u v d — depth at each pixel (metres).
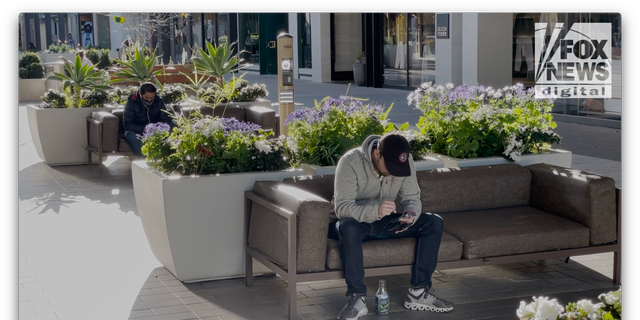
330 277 4.57
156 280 5.38
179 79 15.59
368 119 6.02
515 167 5.70
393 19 20.81
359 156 4.67
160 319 4.63
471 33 16.66
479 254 4.79
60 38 39.69
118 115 9.77
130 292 5.12
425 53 19.56
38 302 4.93
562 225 5.08
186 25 32.81
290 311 4.57
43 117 9.96
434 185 5.41
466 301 4.91
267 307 4.84
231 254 5.28
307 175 5.36
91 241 6.39
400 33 20.59
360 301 4.54
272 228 4.78
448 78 17.53
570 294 5.02
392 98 18.08
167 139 5.54
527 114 6.51
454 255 4.78
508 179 5.59
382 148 4.48
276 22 28.27
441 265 4.74
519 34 16.53
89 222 7.07
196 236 5.16
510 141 6.01
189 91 15.36
